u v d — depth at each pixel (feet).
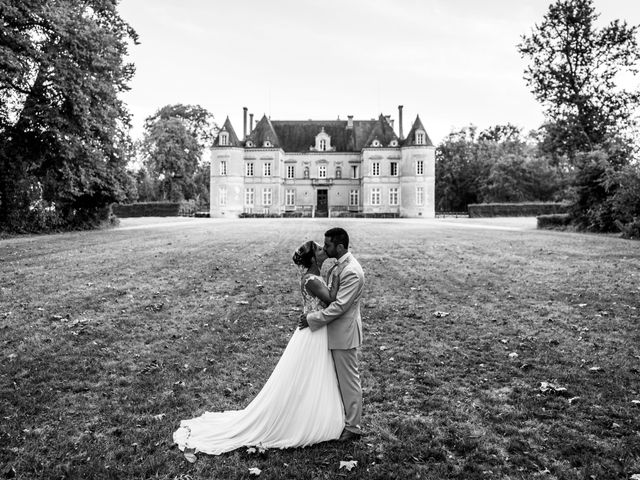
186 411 16.96
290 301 32.63
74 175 90.53
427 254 57.26
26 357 21.84
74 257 51.93
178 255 54.44
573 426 15.87
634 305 30.63
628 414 16.51
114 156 99.40
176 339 24.81
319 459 13.91
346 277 14.88
